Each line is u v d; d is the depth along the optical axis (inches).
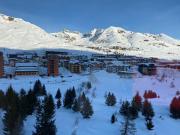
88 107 4397.1
